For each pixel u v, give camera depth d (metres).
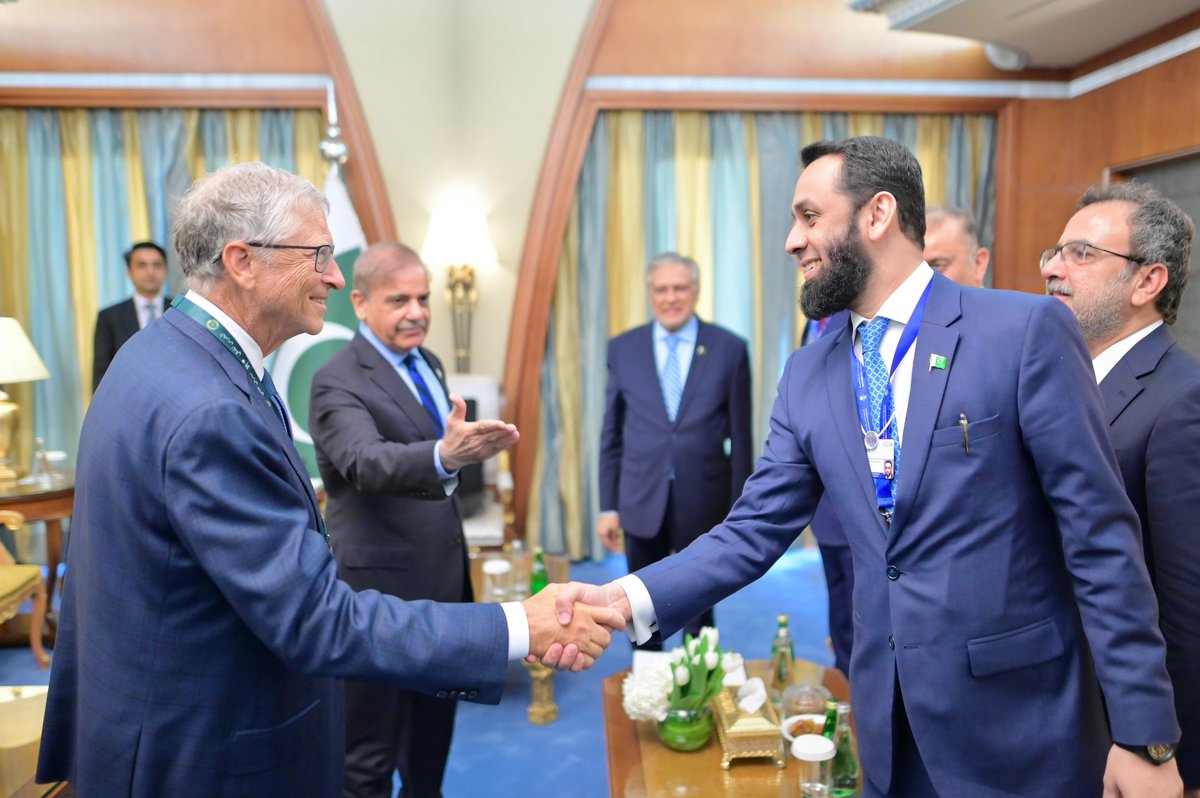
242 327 1.30
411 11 4.71
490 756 2.83
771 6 4.66
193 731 1.18
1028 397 1.23
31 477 3.80
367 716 2.01
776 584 4.53
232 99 4.53
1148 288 1.60
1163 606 1.46
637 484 3.09
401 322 2.11
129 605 1.17
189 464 1.12
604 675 3.49
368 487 1.90
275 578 1.14
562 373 4.91
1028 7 3.88
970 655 1.24
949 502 1.25
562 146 4.70
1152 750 1.17
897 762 1.33
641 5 4.64
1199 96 3.94
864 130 4.83
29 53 4.39
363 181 4.65
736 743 1.97
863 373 1.39
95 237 4.62
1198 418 1.45
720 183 4.85
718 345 3.08
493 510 4.47
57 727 1.32
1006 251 4.86
